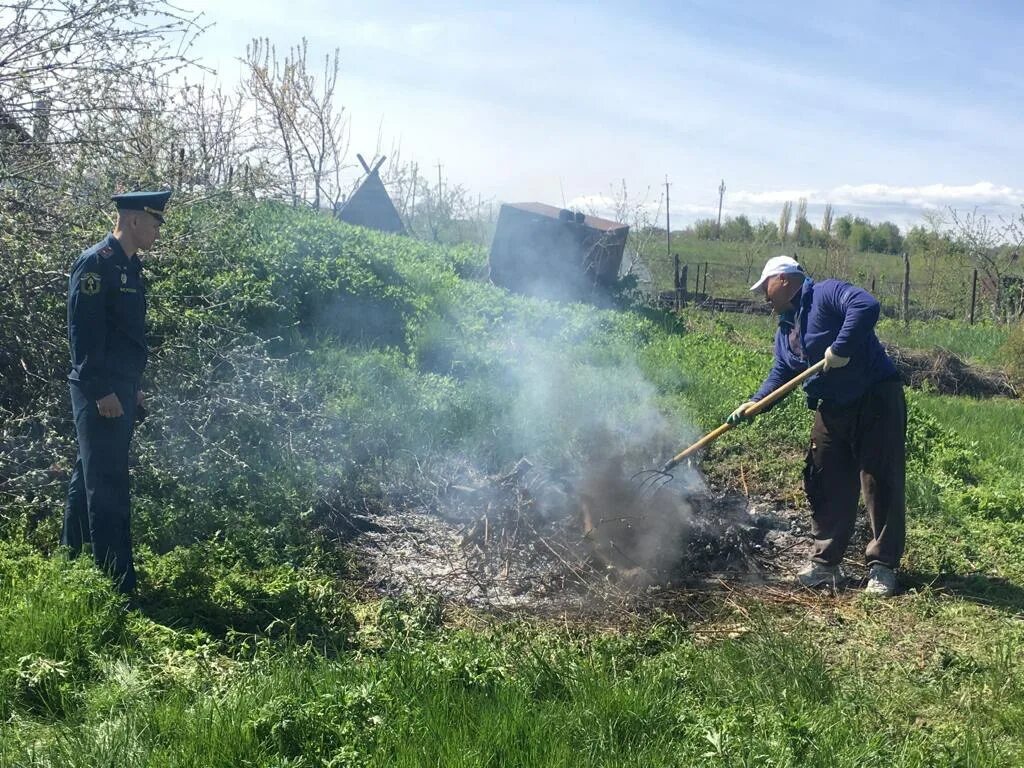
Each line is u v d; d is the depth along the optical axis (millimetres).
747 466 7438
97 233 6188
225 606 4508
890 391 5406
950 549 6121
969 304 24734
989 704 3955
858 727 3629
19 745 3123
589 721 3498
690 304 18219
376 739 3221
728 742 3330
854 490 5531
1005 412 11383
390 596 5055
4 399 5879
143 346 4598
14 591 4102
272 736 3201
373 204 18156
